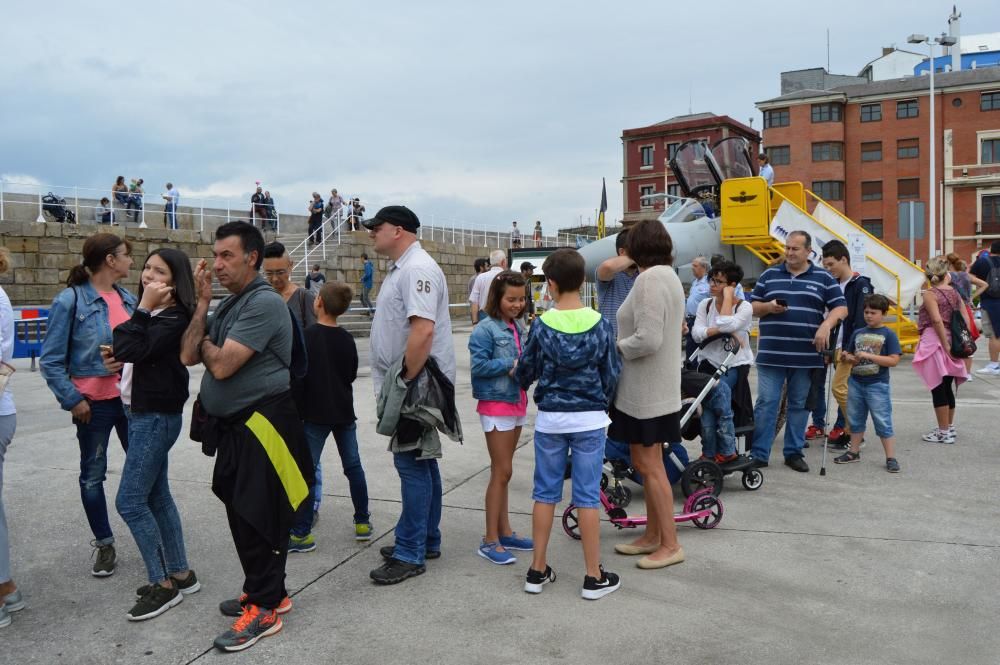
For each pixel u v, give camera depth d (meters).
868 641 3.14
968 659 2.99
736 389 5.45
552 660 3.02
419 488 3.88
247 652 3.13
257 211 26.03
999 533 4.44
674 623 3.34
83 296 3.90
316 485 4.75
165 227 23.33
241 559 3.31
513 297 4.16
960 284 11.03
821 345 5.55
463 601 3.61
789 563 4.03
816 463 6.18
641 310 3.84
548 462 3.72
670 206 14.08
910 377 10.54
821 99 52.47
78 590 3.80
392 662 3.02
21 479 5.80
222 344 3.28
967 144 49.81
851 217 53.03
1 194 20.09
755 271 13.26
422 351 3.71
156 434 3.49
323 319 4.39
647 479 4.07
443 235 29.44
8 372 3.57
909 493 5.28
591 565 3.63
